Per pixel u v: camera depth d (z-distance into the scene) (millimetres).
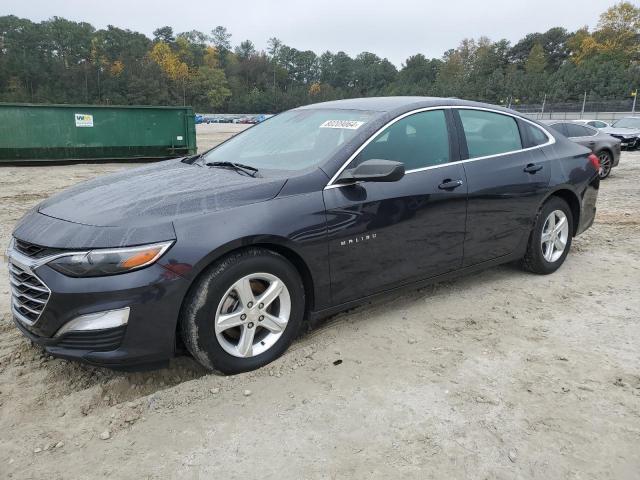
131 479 2344
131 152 16969
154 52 158000
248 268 3029
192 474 2371
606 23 120688
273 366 3244
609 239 6387
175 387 3020
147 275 2730
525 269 4926
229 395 2953
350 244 3436
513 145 4598
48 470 2396
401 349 3500
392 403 2891
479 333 3744
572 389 3043
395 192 3629
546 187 4652
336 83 185000
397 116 3818
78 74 133500
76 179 12773
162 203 2971
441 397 2951
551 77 102562
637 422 2746
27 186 11477
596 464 2447
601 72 94938
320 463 2441
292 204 3195
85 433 2646
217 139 32031
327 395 2963
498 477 2365
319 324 3883
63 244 2744
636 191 10578
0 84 128125
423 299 4359
